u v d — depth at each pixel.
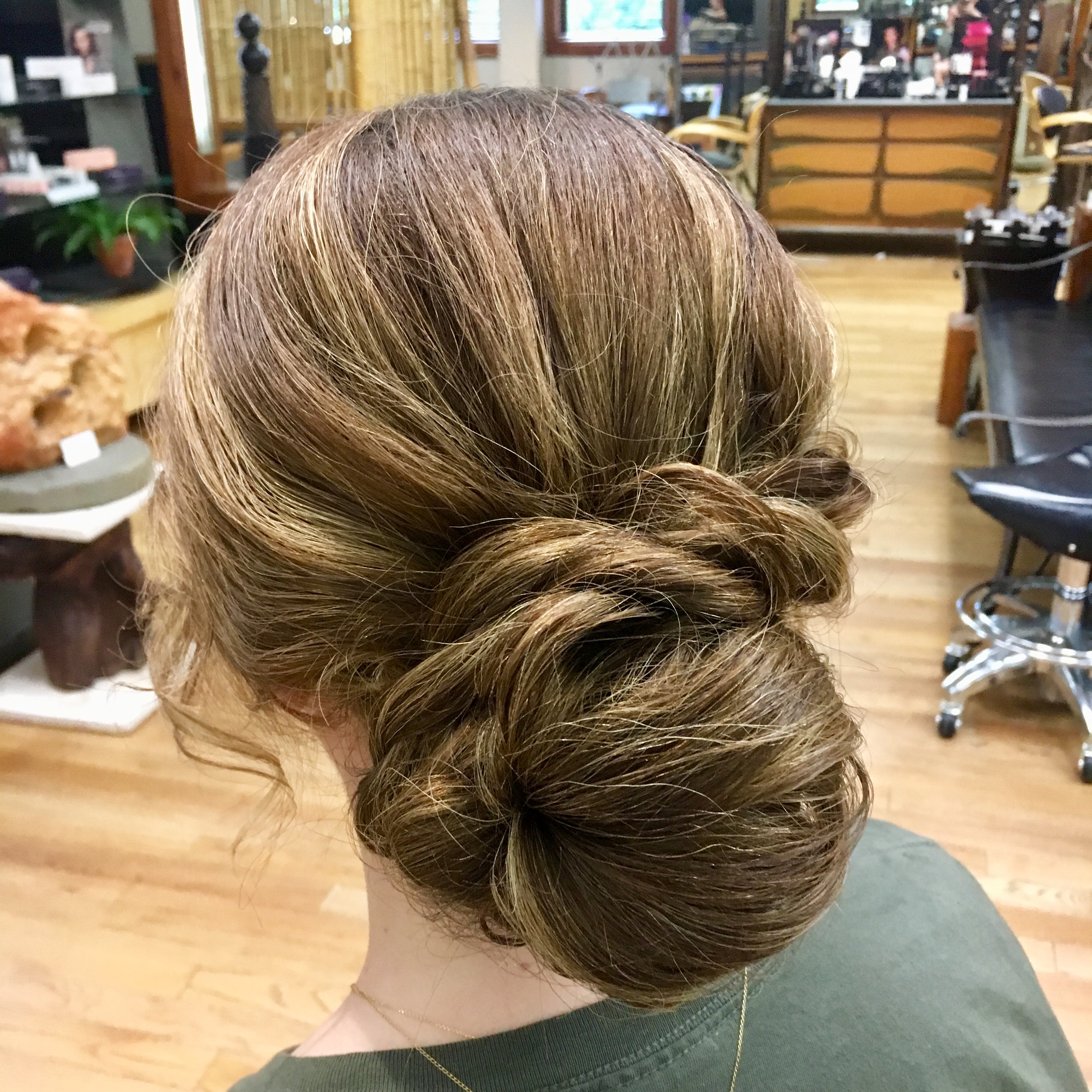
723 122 4.85
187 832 1.71
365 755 0.41
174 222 2.99
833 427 0.45
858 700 1.97
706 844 0.32
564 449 0.34
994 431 2.28
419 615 0.36
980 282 3.09
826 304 0.62
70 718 1.94
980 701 1.96
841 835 0.35
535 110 0.37
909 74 5.55
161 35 2.99
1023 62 5.38
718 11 5.61
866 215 5.77
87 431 1.90
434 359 0.33
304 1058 0.42
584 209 0.34
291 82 2.34
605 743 0.31
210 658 0.44
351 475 0.33
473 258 0.33
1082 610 1.90
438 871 0.35
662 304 0.34
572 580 0.33
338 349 0.33
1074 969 1.41
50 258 3.12
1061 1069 0.49
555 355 0.33
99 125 3.15
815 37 5.56
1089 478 1.69
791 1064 0.42
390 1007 0.42
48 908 1.56
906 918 0.49
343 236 0.33
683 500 0.35
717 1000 0.41
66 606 1.92
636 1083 0.40
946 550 2.52
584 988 0.40
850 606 0.52
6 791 1.80
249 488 0.34
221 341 0.35
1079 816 1.69
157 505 0.43
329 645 0.36
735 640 0.34
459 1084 0.39
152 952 1.48
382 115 0.38
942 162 5.58
